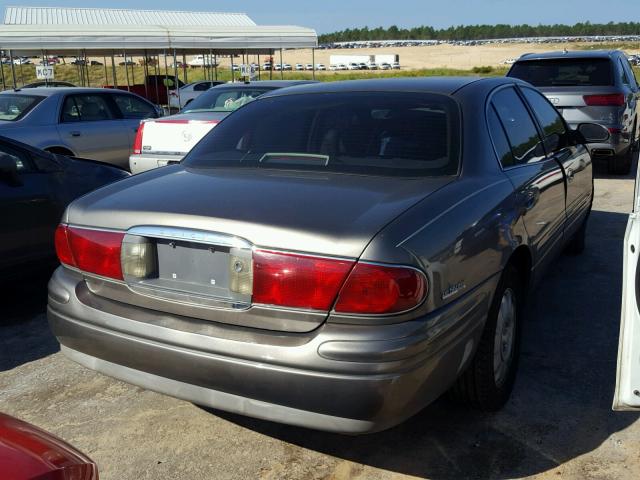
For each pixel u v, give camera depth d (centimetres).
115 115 970
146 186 292
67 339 278
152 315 258
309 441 294
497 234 282
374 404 221
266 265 231
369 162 296
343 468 274
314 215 239
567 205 428
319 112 333
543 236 363
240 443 293
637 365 218
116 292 269
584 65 905
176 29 1872
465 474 268
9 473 149
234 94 884
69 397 338
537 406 320
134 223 259
